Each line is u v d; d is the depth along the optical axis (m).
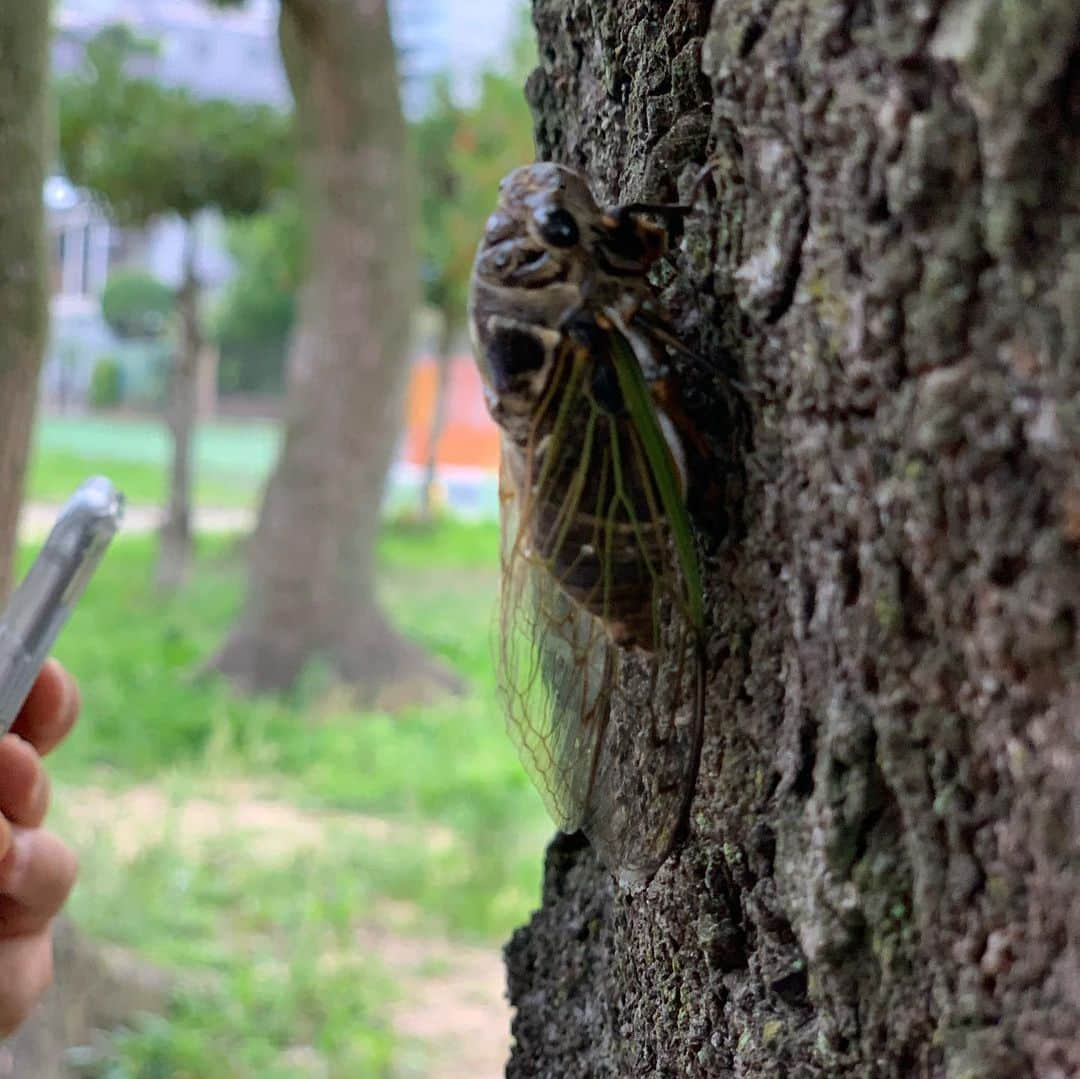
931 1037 0.12
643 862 0.14
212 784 0.79
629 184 0.16
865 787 0.12
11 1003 0.19
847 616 0.12
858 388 0.12
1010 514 0.11
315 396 1.09
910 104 0.11
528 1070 0.20
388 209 1.08
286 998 0.50
